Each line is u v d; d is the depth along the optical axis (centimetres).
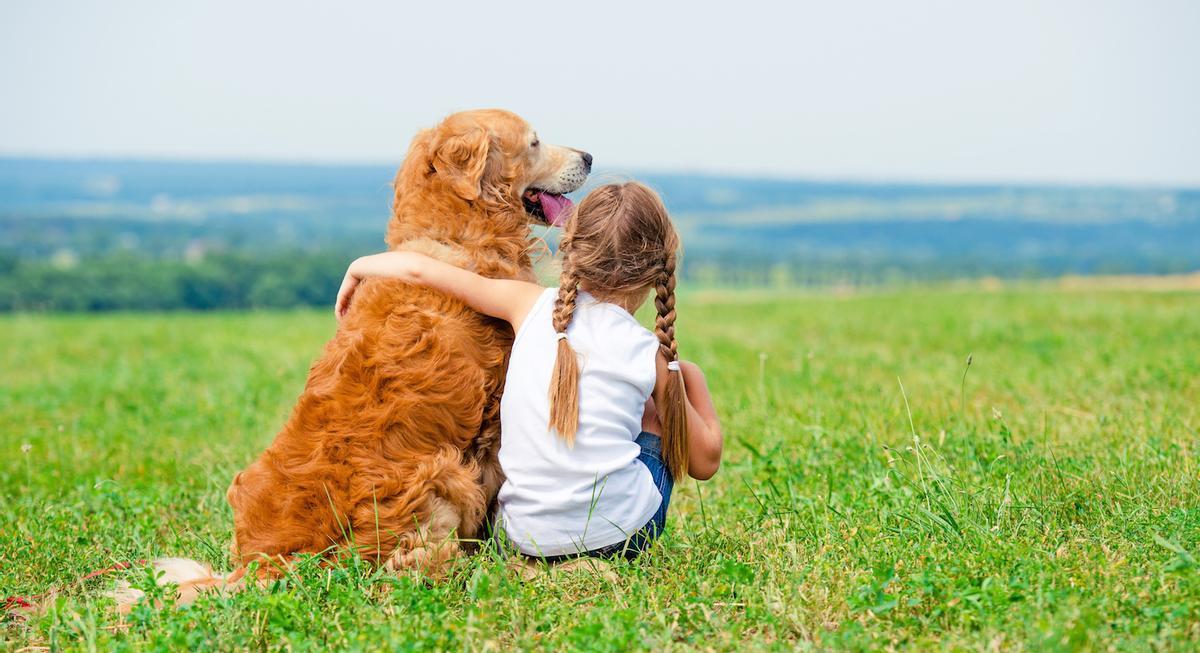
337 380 356
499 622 307
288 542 347
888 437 534
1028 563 321
